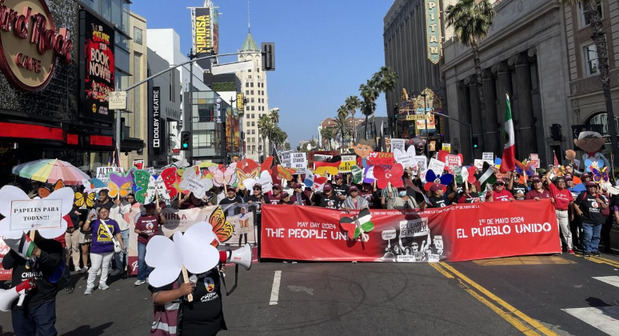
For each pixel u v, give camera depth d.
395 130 61.81
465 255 8.04
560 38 30.33
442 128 55.97
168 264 2.81
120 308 5.81
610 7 25.17
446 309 5.23
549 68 31.72
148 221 7.23
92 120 18.33
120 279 7.71
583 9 28.12
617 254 8.30
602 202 8.19
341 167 13.03
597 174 10.65
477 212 8.20
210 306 3.03
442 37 59.62
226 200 9.12
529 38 34.72
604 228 8.74
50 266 3.76
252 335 4.50
